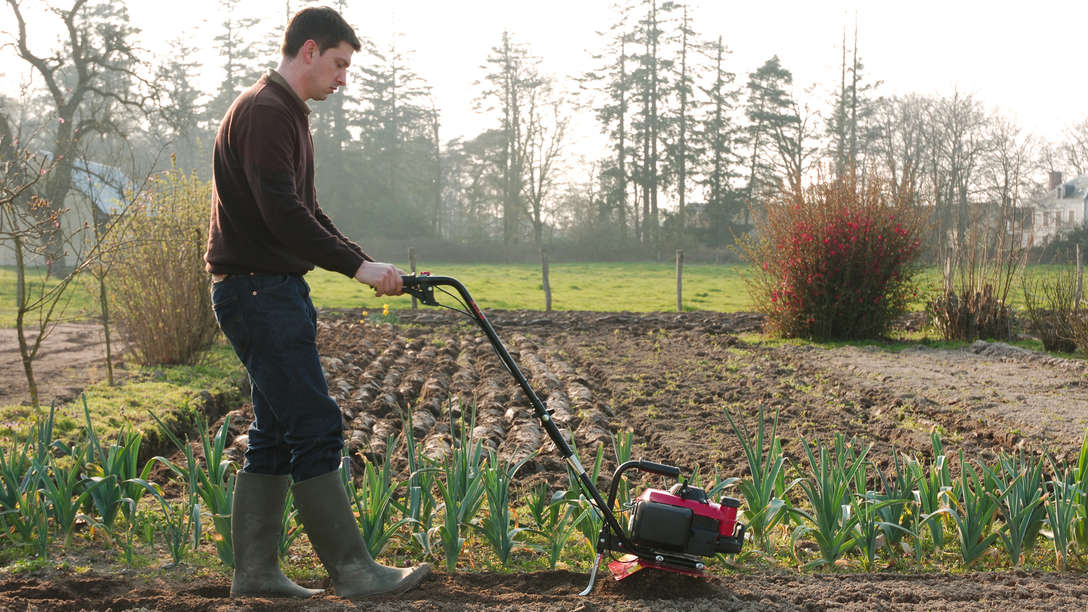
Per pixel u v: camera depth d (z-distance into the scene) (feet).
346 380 36.83
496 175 225.56
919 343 54.90
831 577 14.69
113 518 15.97
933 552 16.65
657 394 36.29
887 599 13.53
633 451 26.84
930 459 25.80
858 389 37.70
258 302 12.46
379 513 14.64
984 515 16.12
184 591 13.26
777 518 17.15
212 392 33.60
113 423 26.35
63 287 29.17
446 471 16.21
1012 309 56.59
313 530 12.82
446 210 259.39
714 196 219.82
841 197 56.65
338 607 12.20
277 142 12.04
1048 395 35.55
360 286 101.30
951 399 34.42
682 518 12.69
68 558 14.55
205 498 15.29
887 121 213.05
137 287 40.14
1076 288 54.39
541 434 27.50
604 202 222.48
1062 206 216.74
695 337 57.16
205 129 228.02
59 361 41.01
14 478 15.51
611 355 48.44
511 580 13.92
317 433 12.67
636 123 220.23
